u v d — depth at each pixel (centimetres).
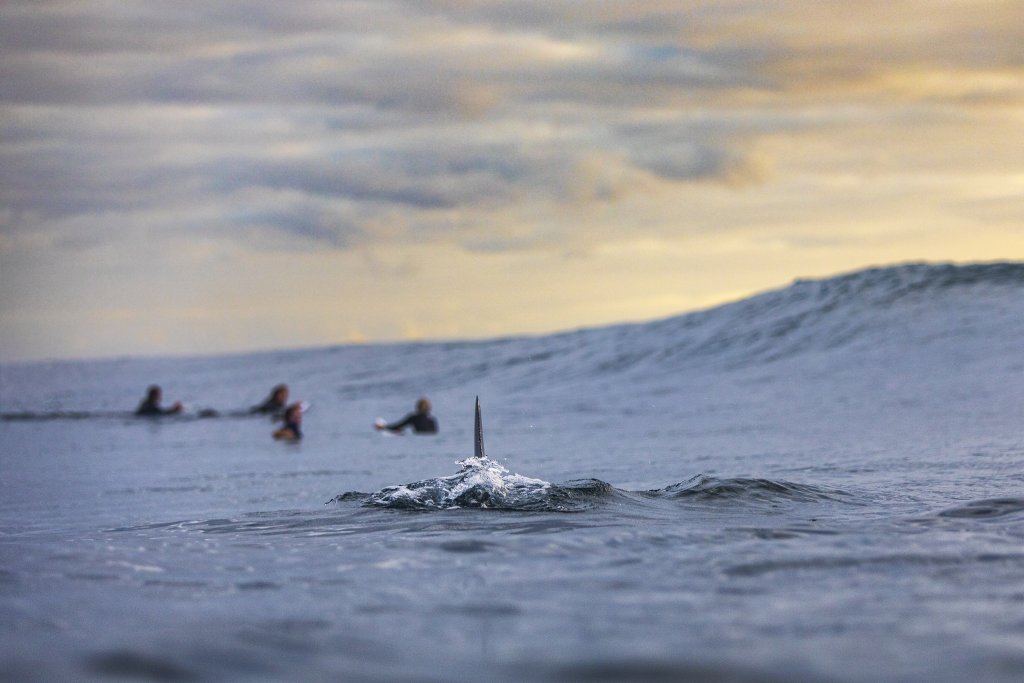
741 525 1608
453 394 7600
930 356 6331
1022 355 6028
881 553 1323
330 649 855
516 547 1429
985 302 7612
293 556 1406
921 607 1012
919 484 2198
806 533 1516
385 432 5100
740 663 801
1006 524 1573
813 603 1038
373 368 9944
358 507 1900
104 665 796
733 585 1141
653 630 923
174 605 1069
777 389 5916
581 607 1033
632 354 8394
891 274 8906
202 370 11200
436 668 791
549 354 9288
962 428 3709
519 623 959
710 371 7088
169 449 4275
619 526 1608
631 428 4556
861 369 6256
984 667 788
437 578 1218
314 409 7044
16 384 10312
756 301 9269
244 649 854
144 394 8800
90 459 3803
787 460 2945
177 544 1548
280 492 2564
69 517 2080
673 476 2622
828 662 804
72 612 1032
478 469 2092
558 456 3438
